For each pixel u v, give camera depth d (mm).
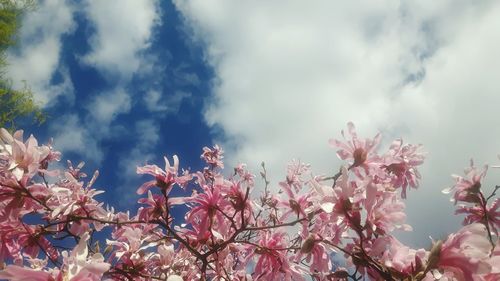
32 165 656
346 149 727
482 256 433
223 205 752
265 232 781
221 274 869
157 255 940
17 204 667
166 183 757
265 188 1122
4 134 655
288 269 729
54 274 455
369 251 540
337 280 652
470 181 893
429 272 469
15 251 740
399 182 822
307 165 1223
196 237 819
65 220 755
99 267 451
